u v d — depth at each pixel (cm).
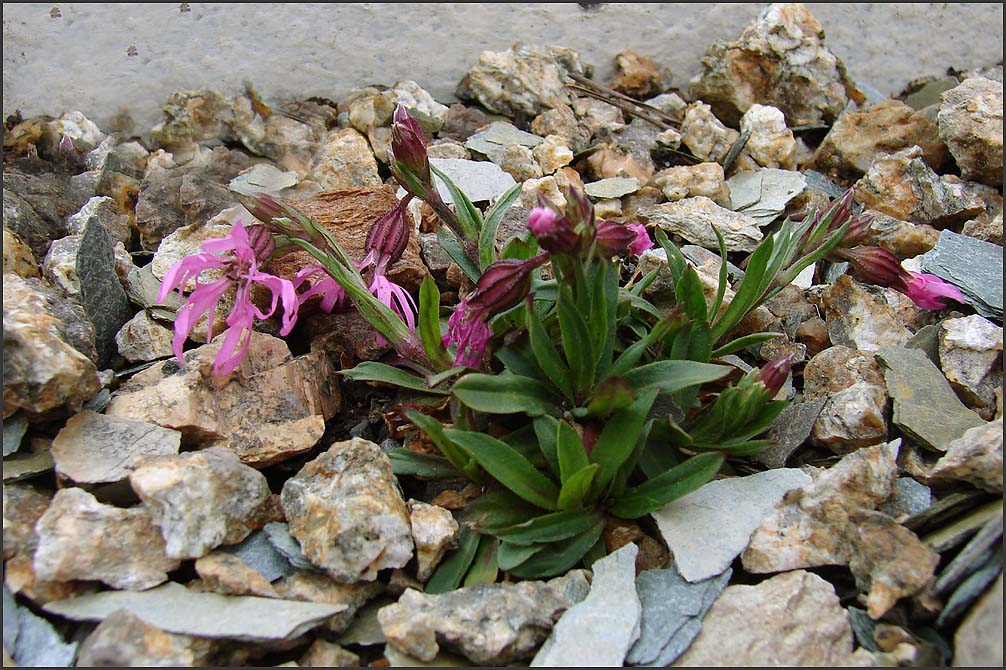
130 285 25
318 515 20
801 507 21
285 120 31
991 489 20
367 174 29
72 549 19
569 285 20
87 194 28
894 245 28
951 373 23
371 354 24
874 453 21
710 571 20
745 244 27
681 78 34
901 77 34
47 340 21
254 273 21
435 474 21
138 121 31
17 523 20
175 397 22
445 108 32
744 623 19
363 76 33
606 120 32
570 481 19
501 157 30
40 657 18
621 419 20
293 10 32
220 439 22
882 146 31
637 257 26
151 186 28
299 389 23
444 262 26
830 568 20
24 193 27
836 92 33
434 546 20
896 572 19
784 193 29
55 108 31
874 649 19
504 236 27
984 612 18
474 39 33
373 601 20
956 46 34
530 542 20
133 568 19
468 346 21
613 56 34
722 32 34
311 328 25
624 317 23
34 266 25
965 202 28
